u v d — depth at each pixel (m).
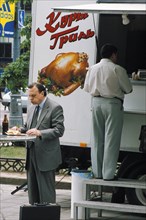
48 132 8.91
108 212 10.48
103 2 9.27
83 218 9.74
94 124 9.62
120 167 10.16
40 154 9.02
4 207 10.73
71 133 10.29
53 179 9.17
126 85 9.40
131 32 10.69
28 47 15.19
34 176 9.21
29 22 15.20
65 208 10.59
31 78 10.59
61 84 10.38
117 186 9.51
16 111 19.27
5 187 12.75
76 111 10.26
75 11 8.71
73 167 10.53
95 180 9.58
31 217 6.75
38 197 9.25
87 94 10.20
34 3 10.54
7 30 21.16
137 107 9.84
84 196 9.68
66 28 10.34
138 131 9.91
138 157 10.07
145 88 9.81
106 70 9.38
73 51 10.32
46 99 9.25
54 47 10.44
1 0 16.64
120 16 10.51
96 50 10.20
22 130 9.14
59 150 9.20
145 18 10.63
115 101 9.39
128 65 10.80
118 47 10.68
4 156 15.09
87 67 10.23
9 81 15.10
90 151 10.45
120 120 9.48
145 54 10.75
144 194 9.94
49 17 10.45
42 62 10.52
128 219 9.88
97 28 10.17
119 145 9.53
